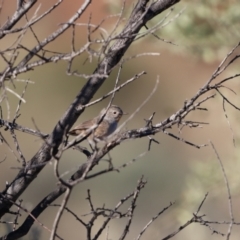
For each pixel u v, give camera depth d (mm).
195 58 15352
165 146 22172
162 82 26359
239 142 14570
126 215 6578
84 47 6047
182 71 26375
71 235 16188
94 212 6320
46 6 19484
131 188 20250
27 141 21781
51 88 26391
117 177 20438
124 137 6742
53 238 5574
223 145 18156
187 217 13945
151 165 21547
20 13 6594
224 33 15086
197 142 21188
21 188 7305
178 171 21266
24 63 6457
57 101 26203
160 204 19516
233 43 15109
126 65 26719
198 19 14938
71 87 26484
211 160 14781
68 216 16812
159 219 14953
